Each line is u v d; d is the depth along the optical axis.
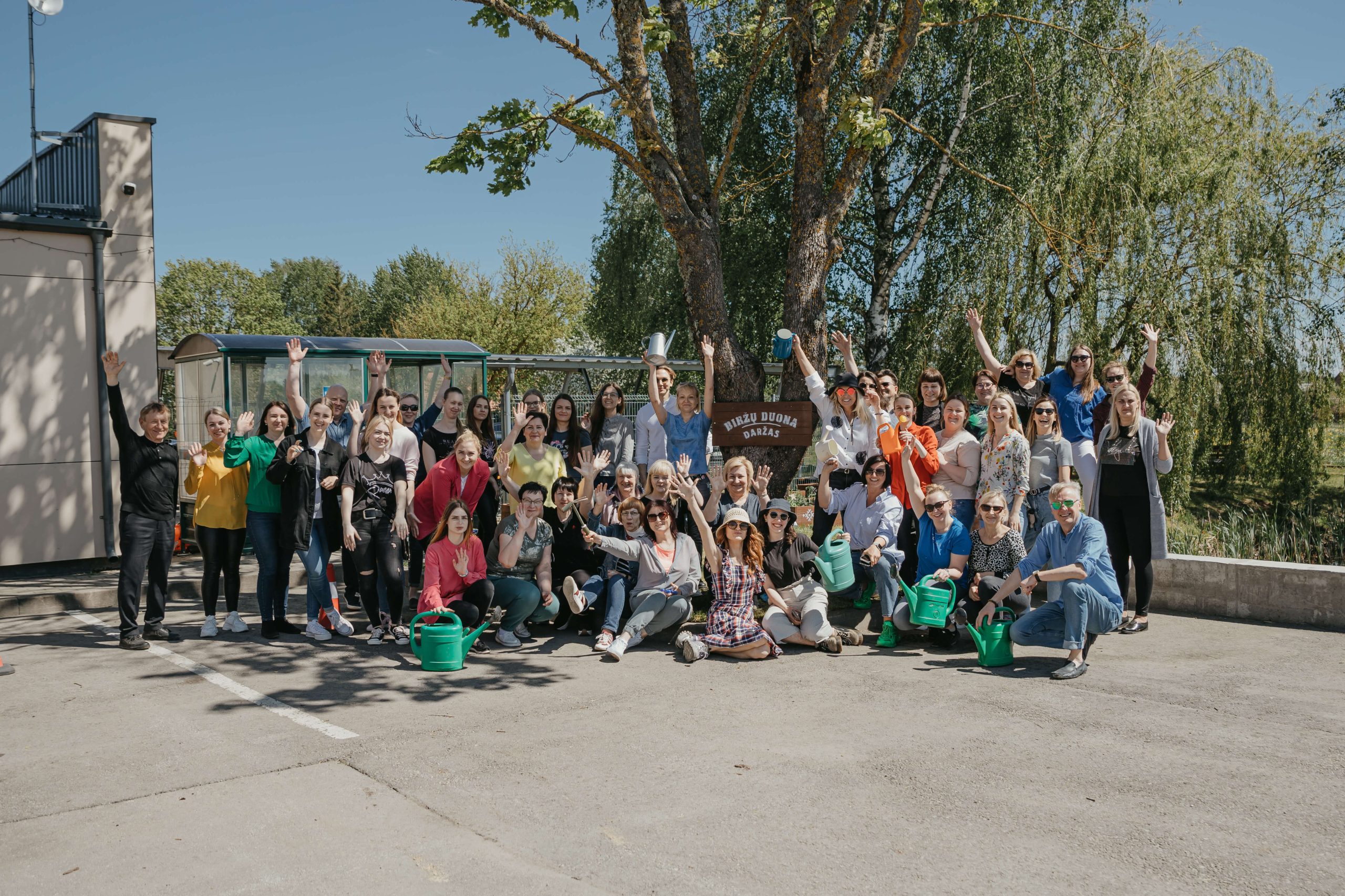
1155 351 8.04
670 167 9.46
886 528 7.47
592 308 21.94
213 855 3.55
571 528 7.52
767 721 5.23
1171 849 3.57
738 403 9.26
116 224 10.78
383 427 7.16
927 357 16.69
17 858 3.54
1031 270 15.10
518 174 9.91
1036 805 4.00
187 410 13.23
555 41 9.16
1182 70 16.06
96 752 4.72
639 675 6.28
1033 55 15.95
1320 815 3.88
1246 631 7.37
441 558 6.79
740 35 14.14
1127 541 7.53
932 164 17.86
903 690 5.86
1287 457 15.46
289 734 5.00
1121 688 5.84
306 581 9.49
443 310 42.28
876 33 10.27
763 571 6.96
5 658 6.71
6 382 10.13
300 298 97.75
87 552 10.62
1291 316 15.35
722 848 3.61
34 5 10.57
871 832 3.75
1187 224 15.02
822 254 9.61
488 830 3.78
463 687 5.95
